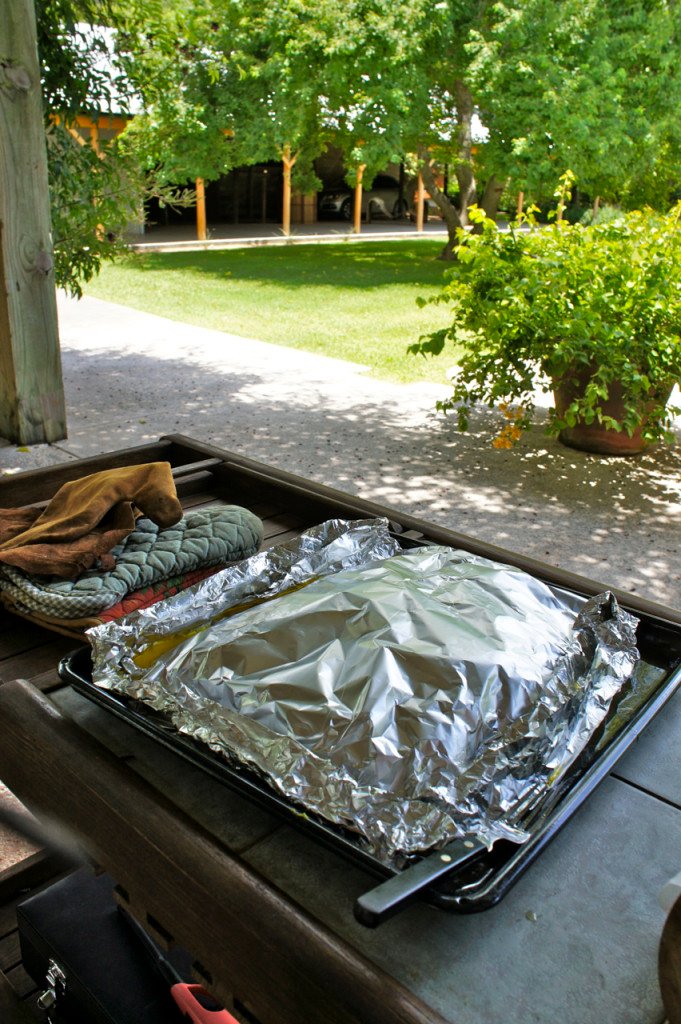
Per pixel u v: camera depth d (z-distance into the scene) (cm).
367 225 2147
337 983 77
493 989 80
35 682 128
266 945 82
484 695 99
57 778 107
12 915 149
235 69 1146
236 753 99
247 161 1212
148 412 504
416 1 1047
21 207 388
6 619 158
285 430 478
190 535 163
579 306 383
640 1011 79
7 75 361
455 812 88
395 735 95
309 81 1096
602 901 91
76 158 476
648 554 333
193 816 101
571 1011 78
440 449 454
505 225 1869
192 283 1090
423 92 1103
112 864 100
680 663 129
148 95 499
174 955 125
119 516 162
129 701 115
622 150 1102
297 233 1841
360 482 403
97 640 119
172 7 512
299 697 100
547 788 98
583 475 420
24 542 153
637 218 432
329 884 92
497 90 1078
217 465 230
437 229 2128
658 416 400
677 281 385
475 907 81
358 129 1119
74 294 513
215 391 559
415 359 675
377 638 106
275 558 143
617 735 110
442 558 136
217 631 115
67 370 605
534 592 126
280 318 854
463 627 109
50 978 123
